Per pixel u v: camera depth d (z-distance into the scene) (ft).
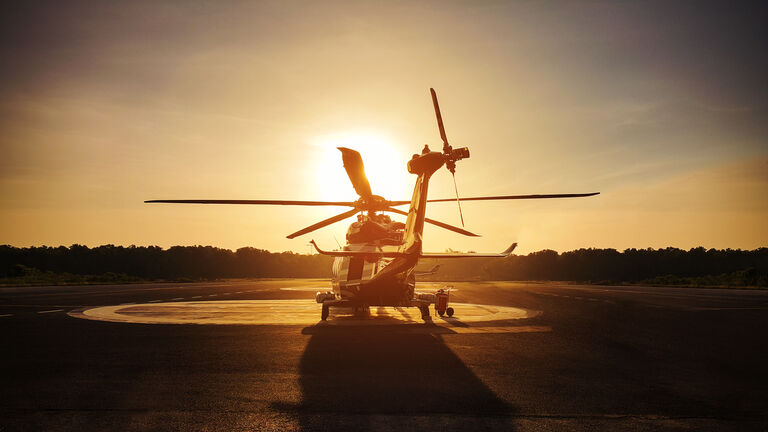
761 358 24.29
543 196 36.50
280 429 13.48
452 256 34.58
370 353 25.48
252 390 17.78
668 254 317.83
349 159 33.55
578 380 19.39
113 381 19.20
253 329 35.58
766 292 93.45
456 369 21.47
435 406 15.69
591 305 58.75
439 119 30.35
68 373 20.65
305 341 29.60
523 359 23.82
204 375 20.26
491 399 16.55
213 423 14.02
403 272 35.04
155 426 13.74
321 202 40.96
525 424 13.89
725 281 154.40
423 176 32.04
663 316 45.11
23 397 16.80
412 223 33.42
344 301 40.52
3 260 276.41
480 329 35.63
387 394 17.19
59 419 14.35
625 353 25.58
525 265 322.34
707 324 38.73
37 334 32.55
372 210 41.91
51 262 283.38
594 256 322.14
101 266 290.97
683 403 16.12
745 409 15.46
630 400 16.48
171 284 142.31
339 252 32.12
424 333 33.35
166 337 31.24
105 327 36.40
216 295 81.71
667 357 24.45
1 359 23.81
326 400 16.40
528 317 44.29
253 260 334.03
